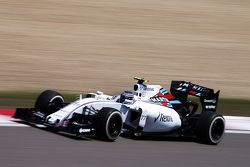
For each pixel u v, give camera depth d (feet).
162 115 113.91
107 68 204.13
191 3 303.89
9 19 239.30
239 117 153.58
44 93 116.06
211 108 124.67
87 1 279.69
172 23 266.77
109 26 250.78
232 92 195.11
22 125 115.24
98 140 106.52
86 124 105.60
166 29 258.16
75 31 238.89
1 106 142.00
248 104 179.83
